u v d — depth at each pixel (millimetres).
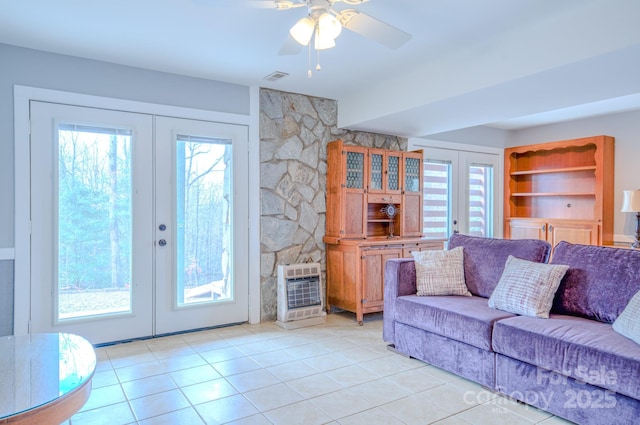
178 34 2900
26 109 3141
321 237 4582
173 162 3730
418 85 3641
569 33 2594
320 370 2941
